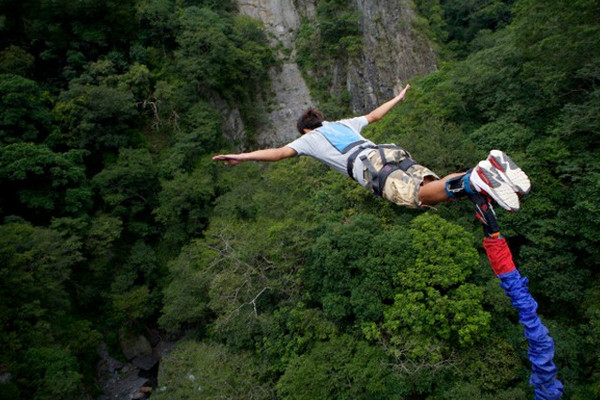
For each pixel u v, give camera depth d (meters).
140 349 24.55
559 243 15.80
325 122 3.61
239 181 29.31
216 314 21.30
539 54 17.44
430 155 17.52
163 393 17.58
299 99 41.69
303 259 18.17
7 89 25.81
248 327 17.55
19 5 31.08
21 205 25.22
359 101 40.03
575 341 14.26
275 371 16.48
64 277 21.52
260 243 18.75
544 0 16.31
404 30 39.03
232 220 23.78
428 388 13.25
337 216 18.30
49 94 30.00
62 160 25.09
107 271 26.48
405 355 13.44
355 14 39.19
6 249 19.30
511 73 19.53
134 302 24.16
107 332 24.64
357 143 3.29
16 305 19.38
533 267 16.00
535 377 2.78
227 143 35.38
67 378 18.08
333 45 41.03
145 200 29.09
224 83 36.47
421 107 21.72
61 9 31.12
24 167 23.31
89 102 28.67
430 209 17.34
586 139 16.34
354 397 13.08
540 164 16.83
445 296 13.52
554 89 16.94
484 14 40.28
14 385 16.84
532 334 2.70
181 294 21.92
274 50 43.06
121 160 28.77
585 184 15.37
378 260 14.92
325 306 15.96
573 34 15.68
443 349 13.84
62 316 22.92
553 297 15.55
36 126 27.80
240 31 39.09
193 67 32.22
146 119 32.59
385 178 3.02
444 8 43.78
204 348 19.14
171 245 28.53
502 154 2.71
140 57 33.81
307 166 22.02
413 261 14.66
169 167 29.41
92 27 32.75
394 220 17.31
